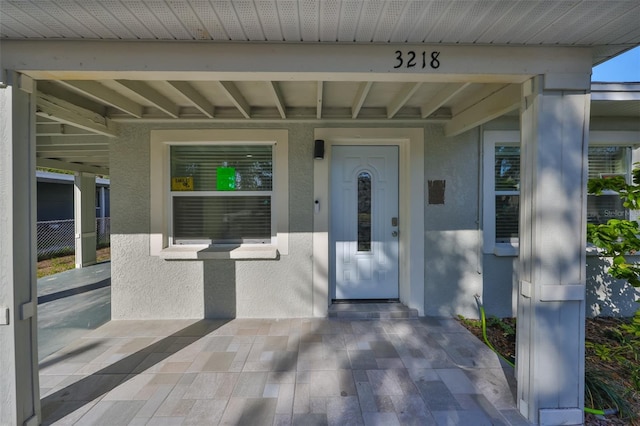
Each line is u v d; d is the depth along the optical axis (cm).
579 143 230
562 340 229
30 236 223
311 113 407
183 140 415
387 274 452
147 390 266
